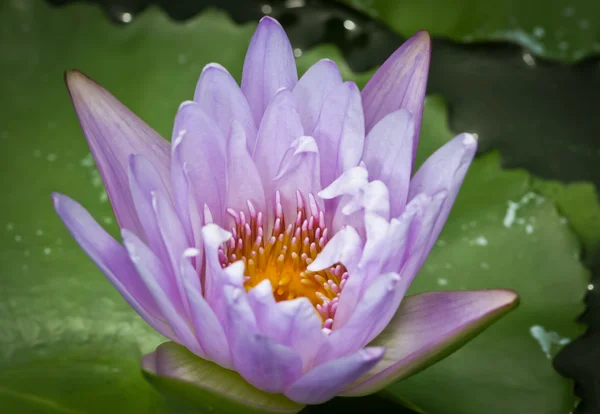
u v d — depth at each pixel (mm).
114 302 628
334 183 587
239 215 606
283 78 599
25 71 674
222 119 596
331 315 602
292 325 571
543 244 643
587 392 619
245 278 609
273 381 578
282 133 597
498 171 659
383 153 591
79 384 614
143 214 577
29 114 664
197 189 595
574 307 632
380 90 611
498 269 638
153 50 681
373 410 613
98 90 600
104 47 681
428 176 588
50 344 622
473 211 649
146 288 585
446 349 579
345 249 582
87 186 649
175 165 575
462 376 618
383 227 576
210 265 579
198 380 585
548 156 680
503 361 621
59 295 629
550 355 623
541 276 637
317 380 571
